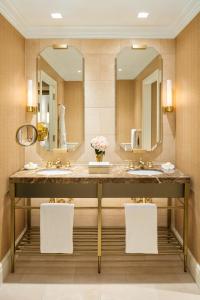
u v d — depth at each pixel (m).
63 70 3.75
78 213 3.89
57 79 3.75
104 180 3.02
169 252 3.21
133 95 3.76
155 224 2.99
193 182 3.00
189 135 3.15
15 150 3.34
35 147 3.79
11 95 3.16
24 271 3.07
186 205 3.03
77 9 3.09
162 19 3.38
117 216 3.88
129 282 2.88
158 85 3.76
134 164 3.77
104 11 3.14
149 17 3.32
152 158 3.82
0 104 2.81
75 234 3.79
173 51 3.73
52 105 3.76
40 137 3.77
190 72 3.10
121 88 3.75
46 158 3.79
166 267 3.17
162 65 3.75
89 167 3.23
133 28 3.62
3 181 2.92
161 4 2.96
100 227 3.02
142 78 3.75
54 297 2.62
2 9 2.82
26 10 3.11
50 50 3.73
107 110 3.78
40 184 3.06
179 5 2.98
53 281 2.89
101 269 3.12
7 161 3.05
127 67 3.74
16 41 3.35
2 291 2.71
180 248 3.26
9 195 3.12
